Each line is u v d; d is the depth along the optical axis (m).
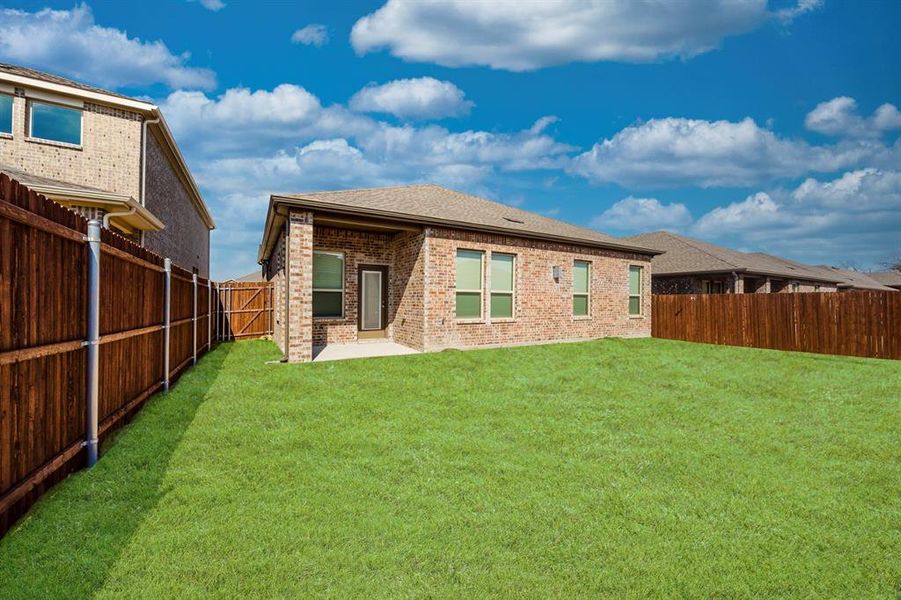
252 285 16.88
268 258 18.69
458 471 4.35
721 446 5.29
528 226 14.22
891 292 12.30
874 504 3.91
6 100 11.84
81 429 4.11
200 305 10.90
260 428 5.40
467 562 2.89
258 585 2.57
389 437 5.26
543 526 3.37
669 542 3.22
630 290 17.31
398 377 8.38
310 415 6.02
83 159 12.61
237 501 3.58
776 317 14.46
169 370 7.42
